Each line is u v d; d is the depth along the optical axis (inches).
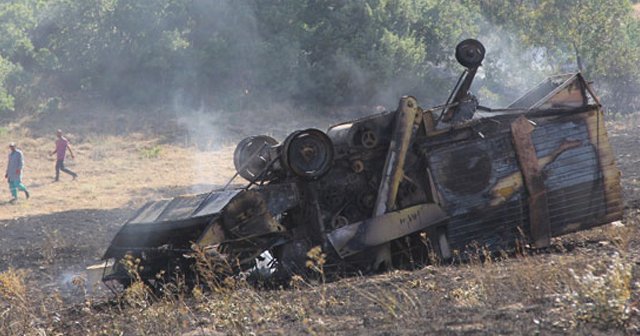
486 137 1050.7
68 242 1573.6
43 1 4409.5
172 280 1004.6
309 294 845.2
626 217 1239.5
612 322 601.0
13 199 2352.4
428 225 1023.0
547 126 1070.4
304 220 1021.2
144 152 3176.7
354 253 1004.6
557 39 3944.4
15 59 4151.1
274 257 1015.0
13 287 948.0
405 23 4431.6
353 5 4311.0
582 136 1083.3
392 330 650.8
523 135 1055.6
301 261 1004.6
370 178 1053.8
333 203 1038.4
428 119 1050.1
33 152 3230.8
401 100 1042.1
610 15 3855.8
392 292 797.9
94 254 1441.9
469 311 685.9
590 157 1083.3
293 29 4256.9
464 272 882.8
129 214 1984.5
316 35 4288.9
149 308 850.8
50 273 1300.4
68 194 2447.1
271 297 845.8
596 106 1094.4
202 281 970.7
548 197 1058.7
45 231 1732.3
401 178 1034.7
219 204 1004.6
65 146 2738.7
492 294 740.7
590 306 622.5
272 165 1056.8
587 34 3843.5
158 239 1051.3
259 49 4126.5
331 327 690.2
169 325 786.2
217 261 956.6
